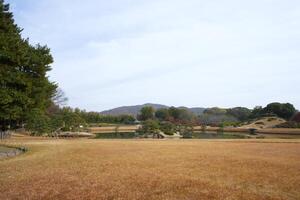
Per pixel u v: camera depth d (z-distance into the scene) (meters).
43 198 11.26
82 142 39.50
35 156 23.14
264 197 11.31
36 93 27.36
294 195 11.67
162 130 67.69
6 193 11.95
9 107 23.42
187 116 112.44
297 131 65.19
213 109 140.50
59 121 61.41
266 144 34.94
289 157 22.34
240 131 72.75
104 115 109.00
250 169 17.14
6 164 19.19
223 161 20.23
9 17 27.73
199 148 29.89
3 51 22.55
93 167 17.80
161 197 11.29
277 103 113.25
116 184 13.36
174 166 18.19
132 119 106.50
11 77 23.03
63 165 18.59
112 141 42.19
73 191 12.20
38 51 28.56
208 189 12.45
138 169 17.11
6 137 51.16
